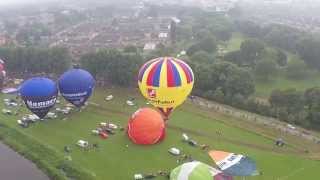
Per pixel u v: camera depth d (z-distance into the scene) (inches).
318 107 5787.4
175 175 4173.2
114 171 4611.2
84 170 4598.9
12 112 6299.2
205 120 5979.3
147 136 5137.8
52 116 6072.8
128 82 7278.5
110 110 6353.3
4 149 5305.1
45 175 4694.9
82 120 6003.9
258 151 5078.7
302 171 4621.1
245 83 6702.8
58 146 5251.0
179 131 5590.6
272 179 4446.4
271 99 6284.5
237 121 5949.8
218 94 6653.5
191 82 5516.7
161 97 5413.4
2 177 4662.9
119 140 5334.6
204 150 5068.9
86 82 6136.8
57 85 6240.2
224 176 4249.5
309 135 5521.7
